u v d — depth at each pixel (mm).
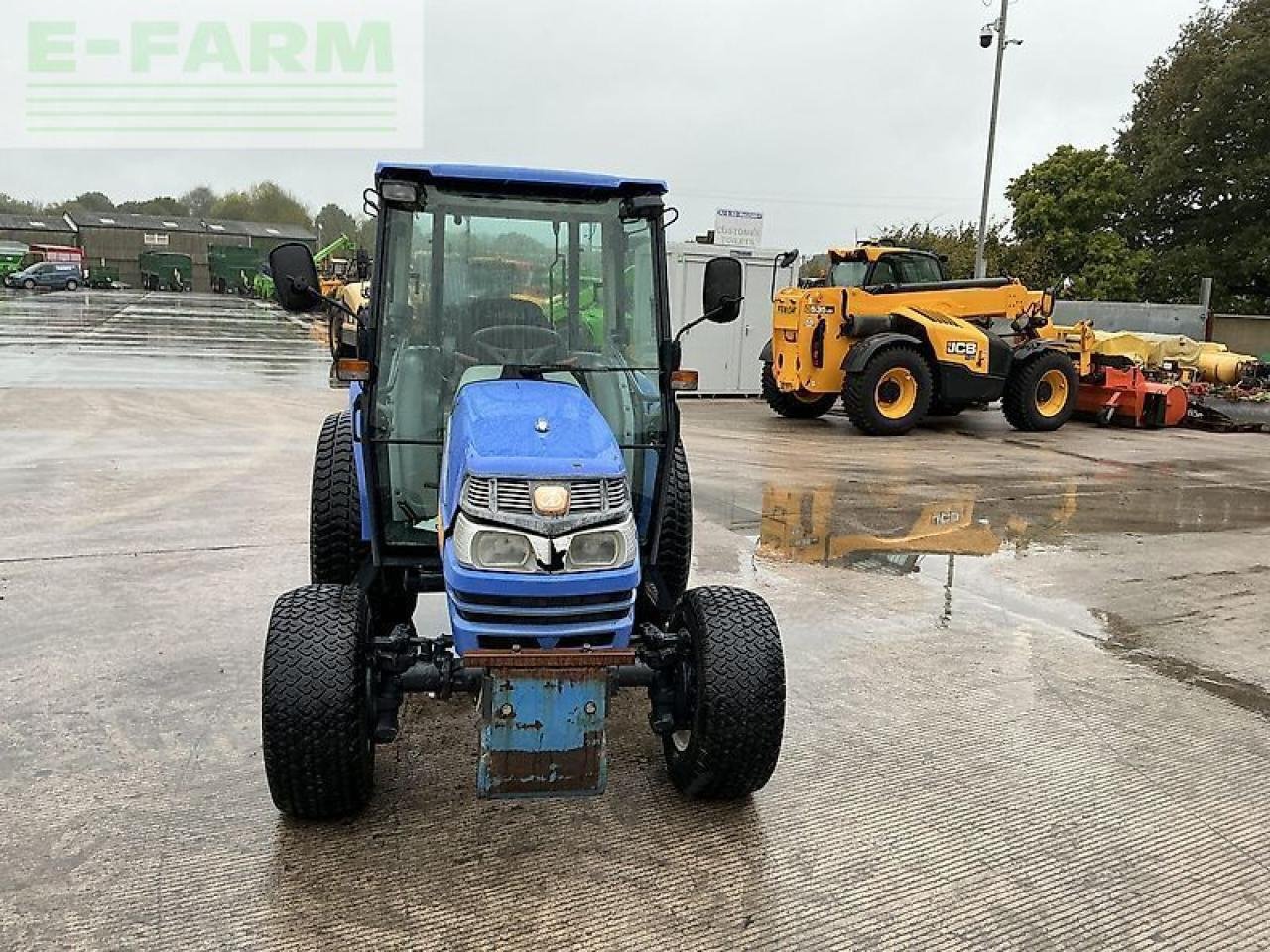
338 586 3297
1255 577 6484
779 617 5309
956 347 12500
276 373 16656
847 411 12352
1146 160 29984
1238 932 2793
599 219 3742
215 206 85250
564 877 2920
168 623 4836
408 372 3625
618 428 3684
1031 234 30703
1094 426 14367
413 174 3574
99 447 9414
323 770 2955
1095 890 2977
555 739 2900
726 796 3320
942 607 5625
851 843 3168
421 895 2801
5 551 5949
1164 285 29312
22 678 4137
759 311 16781
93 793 3271
